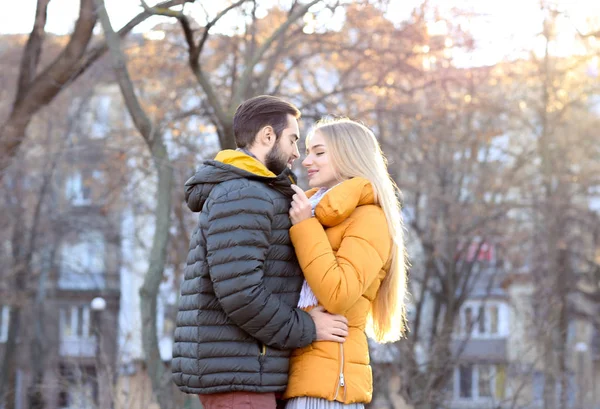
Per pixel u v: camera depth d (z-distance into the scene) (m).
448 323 18.23
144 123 9.35
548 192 21.34
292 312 3.60
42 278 25.83
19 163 21.00
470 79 15.97
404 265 4.08
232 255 3.50
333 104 12.97
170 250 17.30
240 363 3.54
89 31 10.32
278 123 3.88
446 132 16.64
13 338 23.86
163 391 9.66
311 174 4.05
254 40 12.32
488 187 20.06
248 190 3.59
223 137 9.16
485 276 27.34
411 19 13.20
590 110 24.92
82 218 25.66
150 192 19.81
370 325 4.12
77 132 22.77
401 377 12.17
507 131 20.81
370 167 3.96
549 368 15.44
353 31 13.94
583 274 24.61
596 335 31.53
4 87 21.84
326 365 3.65
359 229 3.78
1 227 23.50
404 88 13.41
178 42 14.38
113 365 10.44
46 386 11.08
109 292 32.09
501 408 13.66
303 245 3.66
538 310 19.02
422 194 20.44
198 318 3.59
